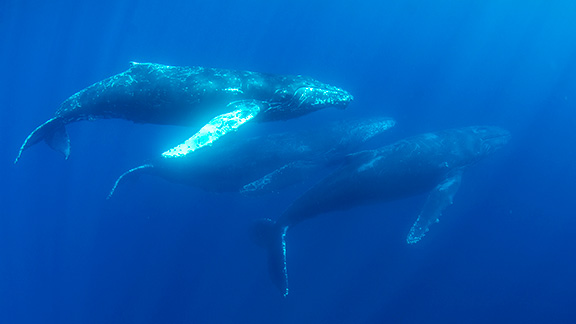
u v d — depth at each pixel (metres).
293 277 17.11
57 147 13.82
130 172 15.33
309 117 19.86
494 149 16.92
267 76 13.18
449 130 16.55
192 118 12.89
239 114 11.61
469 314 16.88
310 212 14.56
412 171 14.08
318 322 16.73
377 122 18.39
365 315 16.64
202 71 12.50
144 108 12.70
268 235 15.34
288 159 15.73
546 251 18.28
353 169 13.99
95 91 13.04
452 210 17.95
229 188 15.83
